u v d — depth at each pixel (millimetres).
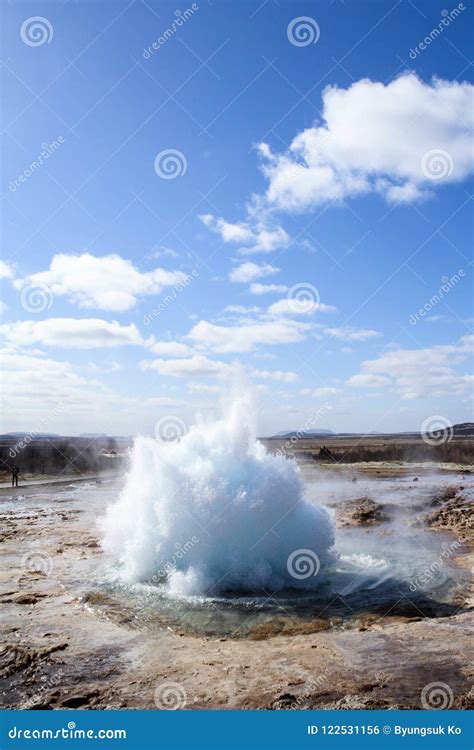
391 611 8578
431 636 7461
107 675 6512
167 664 6777
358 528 15352
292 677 6340
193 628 7996
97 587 9930
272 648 7230
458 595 9297
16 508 20266
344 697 5855
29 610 8758
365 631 7777
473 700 5711
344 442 82812
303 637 7598
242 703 5793
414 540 13586
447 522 15727
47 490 26422
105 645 7375
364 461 40469
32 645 7328
